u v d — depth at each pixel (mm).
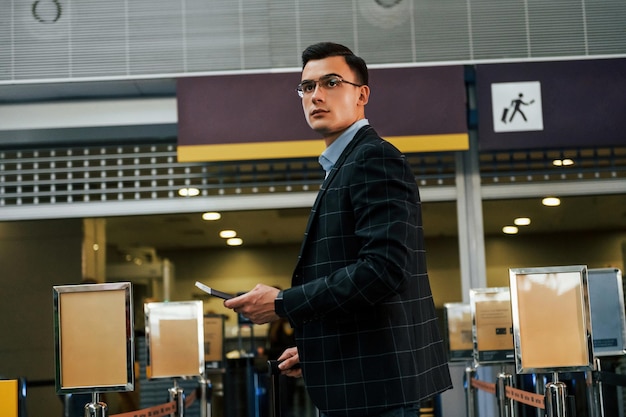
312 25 6543
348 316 2229
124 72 6512
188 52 6531
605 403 5988
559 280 3752
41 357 6621
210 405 5578
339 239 2240
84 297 3412
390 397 2182
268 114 6469
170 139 6730
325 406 2238
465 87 6582
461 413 6367
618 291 4742
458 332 5508
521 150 6586
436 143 6398
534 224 6594
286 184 6625
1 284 6676
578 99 6461
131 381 3383
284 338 6316
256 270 6574
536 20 6527
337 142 2418
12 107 6754
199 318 4820
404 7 6539
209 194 6648
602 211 6590
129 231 6660
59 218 6695
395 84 6457
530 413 5703
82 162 6727
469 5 6535
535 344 3719
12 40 6551
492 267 6566
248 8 6562
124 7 6574
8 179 6723
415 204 2252
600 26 6523
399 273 2115
